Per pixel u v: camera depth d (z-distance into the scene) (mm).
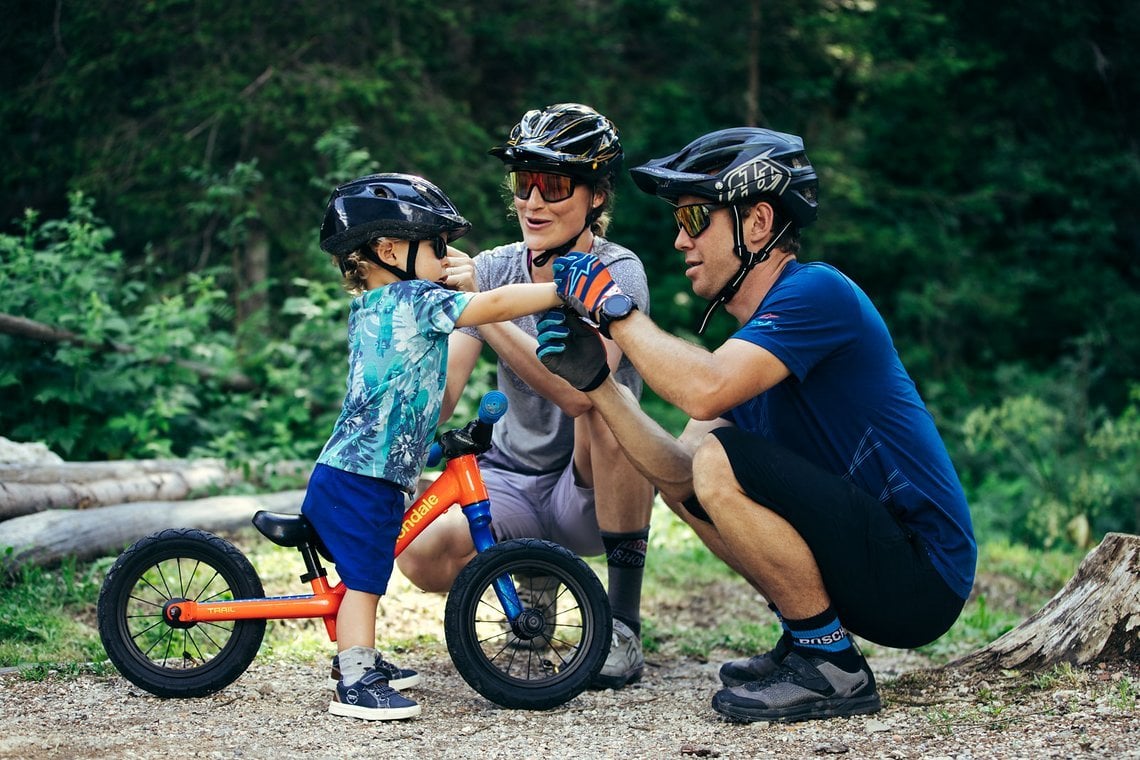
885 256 13578
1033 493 9688
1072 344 14539
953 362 14039
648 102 12797
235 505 5668
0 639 3844
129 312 8836
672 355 2961
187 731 2924
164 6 9000
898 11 13578
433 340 3082
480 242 10508
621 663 3592
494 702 3186
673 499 3273
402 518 3154
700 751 2805
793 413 3104
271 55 9703
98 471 5539
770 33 13477
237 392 7691
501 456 3891
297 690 3375
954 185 14891
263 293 9492
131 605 4414
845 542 2961
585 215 3588
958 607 3127
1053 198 15180
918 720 3029
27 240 6895
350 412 3098
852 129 13664
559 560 3174
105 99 9711
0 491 4883
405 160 10031
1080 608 3439
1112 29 15453
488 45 12500
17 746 2760
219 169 9602
